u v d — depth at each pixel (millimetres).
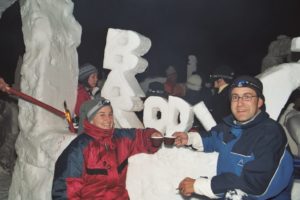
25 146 3992
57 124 3994
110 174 2814
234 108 2529
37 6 4141
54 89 4051
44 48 4023
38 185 3785
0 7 5211
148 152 3018
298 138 4195
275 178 2373
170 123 3672
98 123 2844
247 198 2404
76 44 4449
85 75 4789
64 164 2727
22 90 4086
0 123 6793
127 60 4004
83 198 2768
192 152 3303
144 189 3393
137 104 4059
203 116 3645
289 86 3572
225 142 2557
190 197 3320
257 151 2391
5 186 6004
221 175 2463
